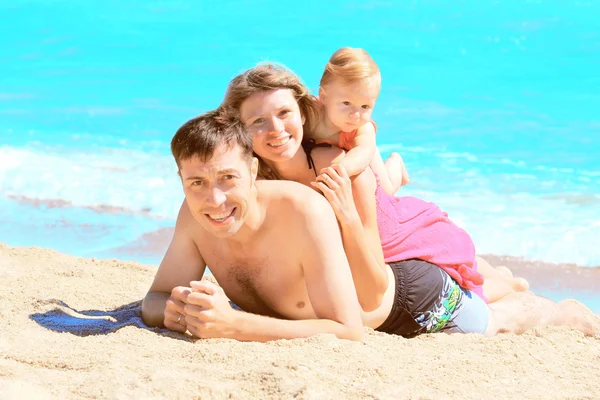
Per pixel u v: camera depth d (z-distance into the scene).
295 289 6.14
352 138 6.86
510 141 16.61
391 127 17.42
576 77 19.50
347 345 5.72
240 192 5.68
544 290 10.03
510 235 12.16
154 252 11.17
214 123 5.63
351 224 6.11
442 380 5.30
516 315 7.16
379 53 20.94
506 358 5.95
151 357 5.41
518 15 22.50
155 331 6.10
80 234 11.99
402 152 16.12
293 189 6.00
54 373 5.09
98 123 17.73
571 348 6.41
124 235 11.99
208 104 18.78
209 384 4.86
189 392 4.75
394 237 6.81
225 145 5.56
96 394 4.67
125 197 13.70
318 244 5.86
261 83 6.23
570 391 5.30
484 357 5.95
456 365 5.66
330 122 6.86
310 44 21.34
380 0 23.95
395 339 6.29
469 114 18.05
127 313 6.89
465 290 7.06
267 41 21.64
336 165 6.23
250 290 6.34
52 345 5.74
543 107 18.22
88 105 18.81
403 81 19.73
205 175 5.56
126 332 5.95
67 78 20.44
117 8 24.14
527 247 11.72
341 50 6.92
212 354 5.41
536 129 17.16
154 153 16.08
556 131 17.03
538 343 6.45
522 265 11.09
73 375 5.05
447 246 7.03
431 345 6.25
